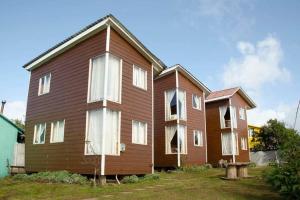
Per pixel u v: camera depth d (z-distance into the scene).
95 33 16.61
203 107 27.64
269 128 38.16
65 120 16.88
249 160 32.62
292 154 9.34
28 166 19.06
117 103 15.71
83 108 15.86
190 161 24.36
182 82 25.52
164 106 25.23
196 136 25.86
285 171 9.23
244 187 12.82
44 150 17.94
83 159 14.98
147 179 15.84
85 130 15.30
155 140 25.25
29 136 19.64
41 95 19.42
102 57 15.84
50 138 17.64
